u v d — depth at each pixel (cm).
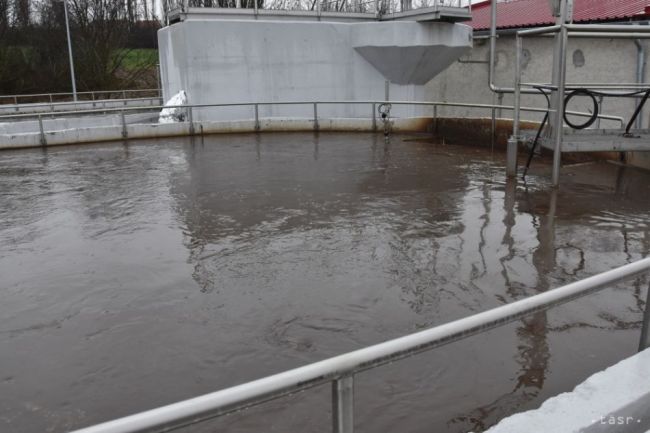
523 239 524
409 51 1365
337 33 1398
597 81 1264
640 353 239
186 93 1370
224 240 536
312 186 762
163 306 391
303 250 501
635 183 748
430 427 259
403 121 1339
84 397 289
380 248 503
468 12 1349
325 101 1370
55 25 4491
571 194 694
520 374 299
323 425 262
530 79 1433
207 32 1329
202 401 136
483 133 1129
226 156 1034
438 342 175
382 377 297
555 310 372
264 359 320
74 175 885
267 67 1383
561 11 670
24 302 404
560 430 192
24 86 4269
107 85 4494
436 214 612
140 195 732
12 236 567
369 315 371
